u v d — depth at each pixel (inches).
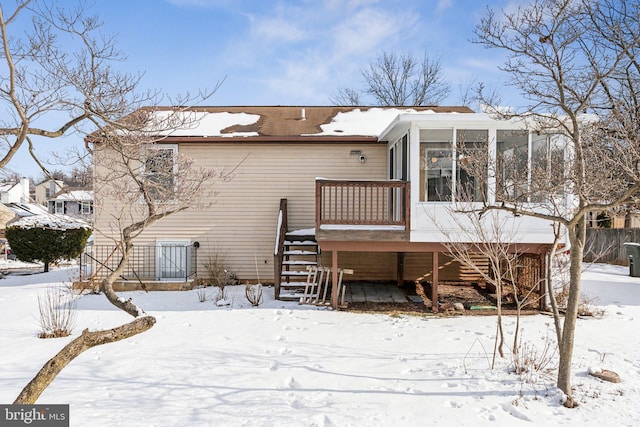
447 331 287.4
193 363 227.1
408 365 223.6
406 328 296.4
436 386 196.2
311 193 466.6
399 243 353.7
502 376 205.5
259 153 465.1
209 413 170.6
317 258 425.7
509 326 301.9
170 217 460.4
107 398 185.0
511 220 338.6
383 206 377.7
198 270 461.1
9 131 137.0
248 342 263.3
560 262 361.7
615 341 263.9
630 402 179.3
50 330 284.2
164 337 272.4
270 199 465.7
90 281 424.8
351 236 346.6
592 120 272.1
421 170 346.6
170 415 169.0
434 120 333.4
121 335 122.2
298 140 455.5
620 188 215.2
